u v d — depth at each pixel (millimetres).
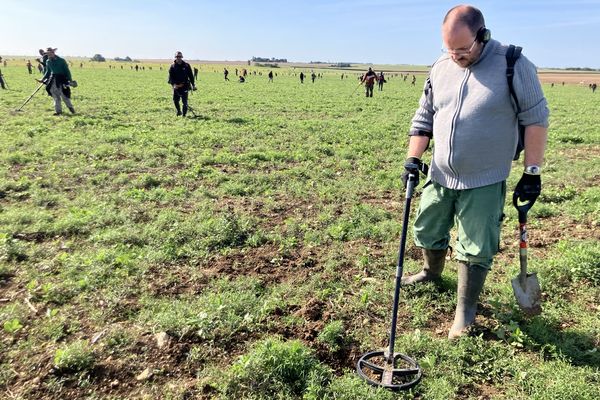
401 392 3215
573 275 4730
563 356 3531
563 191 7867
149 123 14672
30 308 4109
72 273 4703
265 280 4773
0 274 4668
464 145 3543
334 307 4258
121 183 7848
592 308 4242
